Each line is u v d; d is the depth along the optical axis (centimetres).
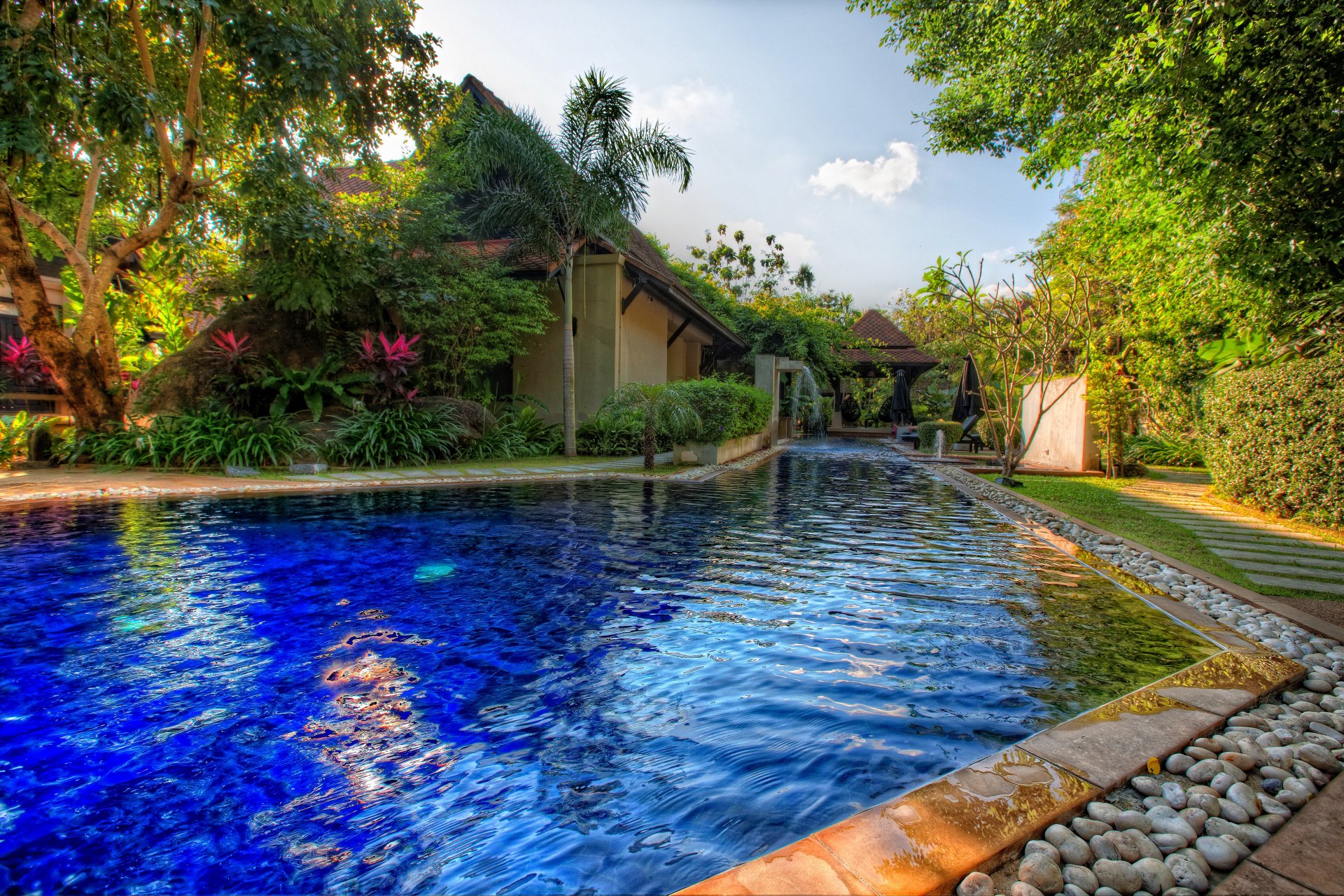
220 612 317
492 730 205
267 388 1081
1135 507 747
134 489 702
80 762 183
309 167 1170
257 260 1160
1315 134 382
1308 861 144
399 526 552
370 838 152
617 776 179
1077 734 199
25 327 923
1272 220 426
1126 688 242
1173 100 410
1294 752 194
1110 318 1177
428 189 1314
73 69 849
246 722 209
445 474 930
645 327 1706
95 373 987
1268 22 355
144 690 230
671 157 1200
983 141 980
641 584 381
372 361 1061
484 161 1170
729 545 495
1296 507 656
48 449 966
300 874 139
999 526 597
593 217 1210
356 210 1193
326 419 1075
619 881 136
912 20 1002
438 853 146
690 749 194
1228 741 198
